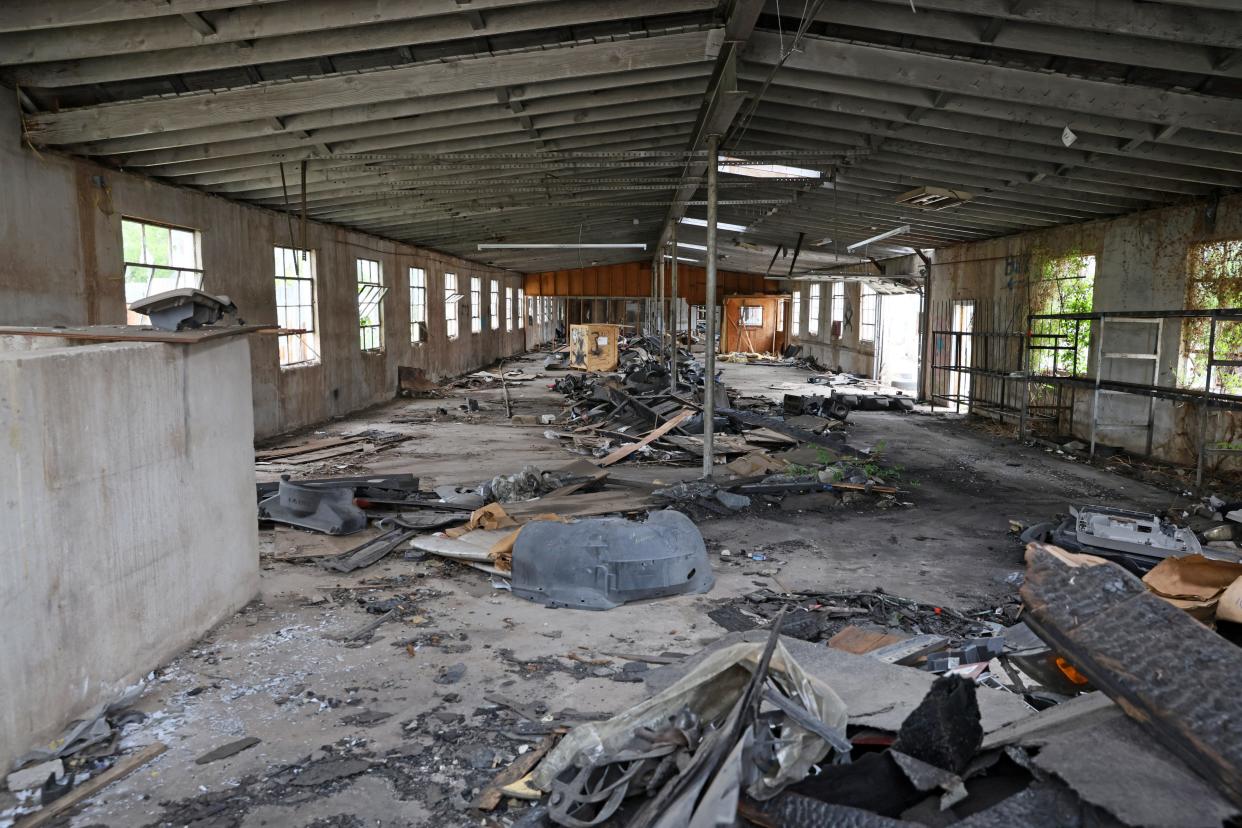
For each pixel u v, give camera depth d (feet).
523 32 20.85
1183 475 29.45
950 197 33.76
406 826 8.75
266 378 35.42
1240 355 27.89
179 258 28.94
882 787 7.64
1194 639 7.29
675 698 9.26
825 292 81.20
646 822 7.46
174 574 12.87
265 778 9.63
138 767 9.79
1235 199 27.22
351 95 21.34
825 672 10.82
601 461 30.27
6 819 8.68
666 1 19.45
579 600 15.48
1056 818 6.46
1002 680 11.25
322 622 14.60
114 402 11.25
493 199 43.42
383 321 52.85
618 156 29.40
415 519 20.59
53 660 10.11
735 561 18.75
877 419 46.03
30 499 9.69
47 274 21.42
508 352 101.09
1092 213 35.14
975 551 19.72
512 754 10.16
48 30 17.92
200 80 20.81
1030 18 17.35
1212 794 6.16
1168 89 20.08
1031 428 40.96
